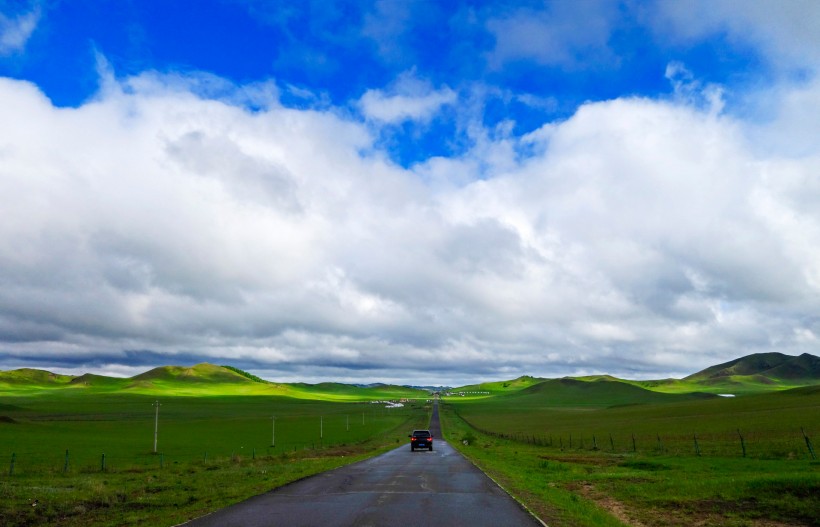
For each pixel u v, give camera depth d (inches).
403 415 7662.4
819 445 1483.8
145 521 583.2
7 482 1037.2
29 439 2903.5
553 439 2866.6
